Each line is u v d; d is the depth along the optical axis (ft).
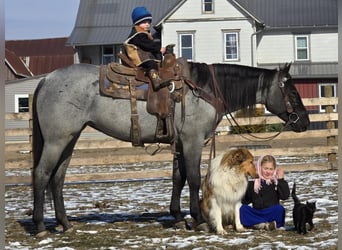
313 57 138.31
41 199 27.17
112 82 27.14
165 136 27.20
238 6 133.90
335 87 137.28
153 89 27.20
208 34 134.92
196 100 27.53
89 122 27.43
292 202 34.81
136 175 49.49
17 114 49.24
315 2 142.72
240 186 26.23
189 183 27.55
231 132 71.15
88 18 149.18
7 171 61.98
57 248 24.48
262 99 29.48
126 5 151.74
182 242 24.93
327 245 23.27
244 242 24.50
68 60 177.88
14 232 28.99
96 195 41.98
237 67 28.94
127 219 31.73
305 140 93.15
